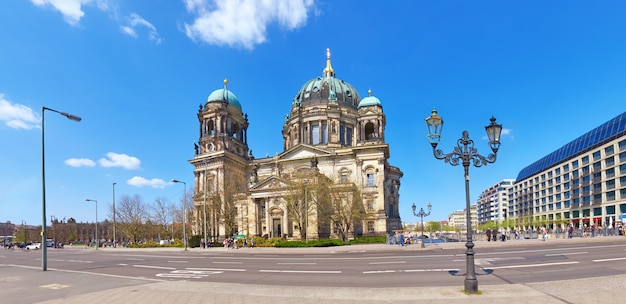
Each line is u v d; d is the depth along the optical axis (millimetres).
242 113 101938
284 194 74750
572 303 11734
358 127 90125
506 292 13648
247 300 13406
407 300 12688
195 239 70375
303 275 20922
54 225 188125
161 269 26438
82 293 15680
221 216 80250
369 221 80250
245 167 98688
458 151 15562
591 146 108250
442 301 12375
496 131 15430
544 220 132500
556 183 132875
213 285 17047
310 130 94562
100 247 91875
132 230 100688
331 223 76625
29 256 49906
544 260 24406
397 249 42719
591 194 107625
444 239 69125
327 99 96625
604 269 19422
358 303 12469
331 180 74500
